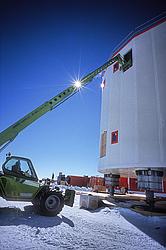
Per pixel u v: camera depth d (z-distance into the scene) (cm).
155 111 1292
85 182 4119
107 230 667
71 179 4103
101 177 3666
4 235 518
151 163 1216
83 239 548
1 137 912
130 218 898
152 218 906
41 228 614
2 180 805
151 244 554
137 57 1495
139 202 1403
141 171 1288
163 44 1380
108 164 1541
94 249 479
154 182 1203
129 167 1318
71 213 914
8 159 860
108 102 1741
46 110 1085
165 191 2595
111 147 1549
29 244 471
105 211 1028
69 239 537
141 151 1273
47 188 874
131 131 1375
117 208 1131
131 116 1407
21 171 868
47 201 809
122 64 1620
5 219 686
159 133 1235
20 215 769
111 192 1761
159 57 1373
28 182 844
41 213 811
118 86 1636
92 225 718
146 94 1360
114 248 499
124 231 671
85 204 1100
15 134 950
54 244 488
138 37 1553
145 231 688
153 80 1355
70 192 934
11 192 802
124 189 2622
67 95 1184
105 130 1711
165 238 618
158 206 1227
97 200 1111
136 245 537
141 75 1424
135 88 1432
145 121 1312
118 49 1773
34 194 835
